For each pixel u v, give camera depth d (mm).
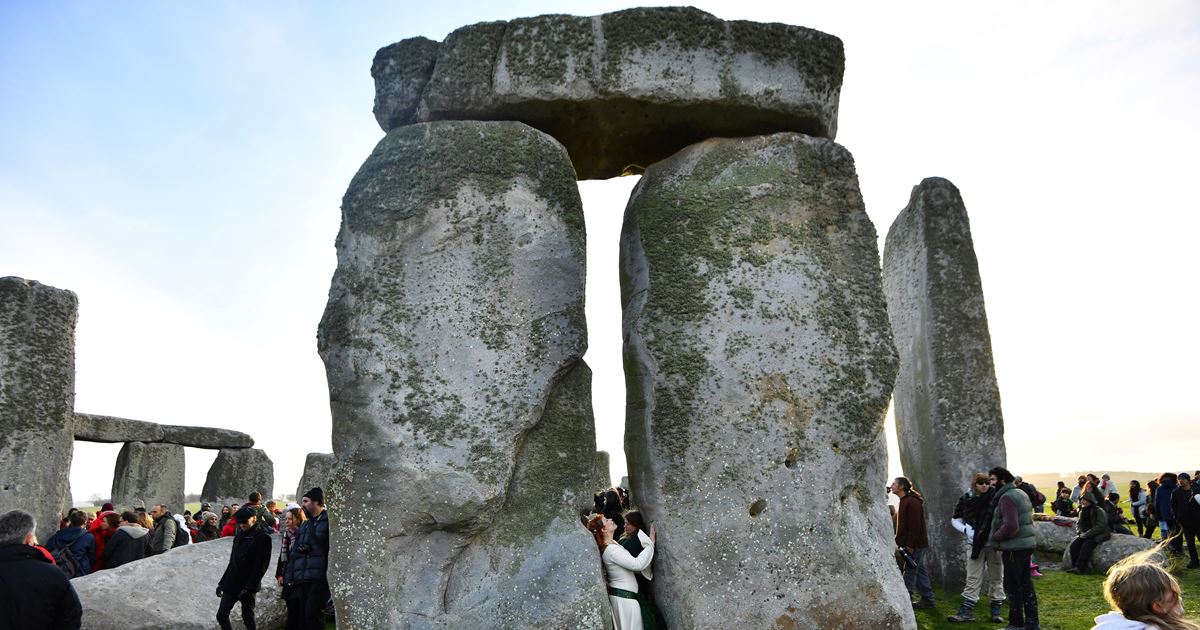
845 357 5227
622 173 6043
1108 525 9242
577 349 5086
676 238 5230
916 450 8602
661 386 5086
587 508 5133
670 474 5039
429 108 5242
